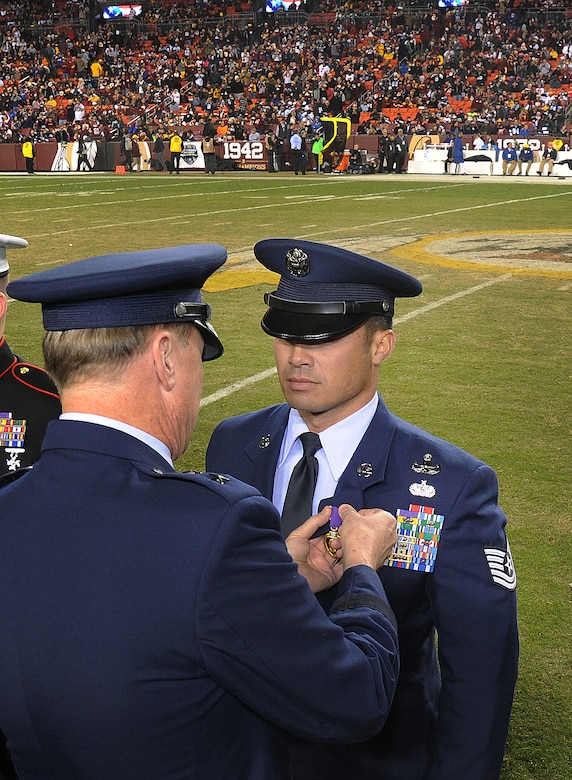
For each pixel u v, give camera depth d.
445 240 16.33
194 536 1.38
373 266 1.92
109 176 36.28
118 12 51.38
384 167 36.84
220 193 27.05
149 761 1.37
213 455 2.29
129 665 1.34
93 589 1.38
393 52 46.25
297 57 46.56
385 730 2.02
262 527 1.46
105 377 1.48
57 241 16.17
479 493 2.02
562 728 3.32
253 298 11.06
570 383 7.60
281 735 1.59
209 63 47.09
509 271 13.08
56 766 1.42
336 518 1.87
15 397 3.00
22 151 38.44
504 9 47.00
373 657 1.54
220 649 1.36
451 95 42.62
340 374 1.96
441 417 6.68
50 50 49.34
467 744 1.97
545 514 5.05
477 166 36.09
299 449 2.12
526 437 6.27
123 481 1.46
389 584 1.97
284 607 1.42
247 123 40.75
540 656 3.76
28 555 1.43
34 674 1.38
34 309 10.37
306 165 37.75
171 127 40.09
